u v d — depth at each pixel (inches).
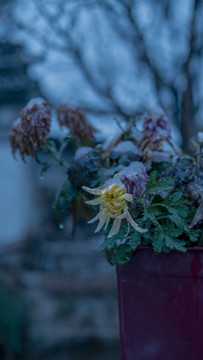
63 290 262.1
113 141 56.1
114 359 235.9
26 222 348.5
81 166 49.6
